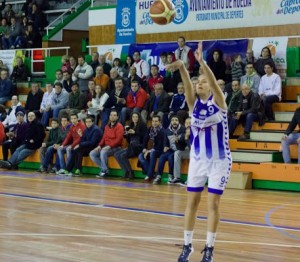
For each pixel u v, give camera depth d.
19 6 31.66
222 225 10.93
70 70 23.47
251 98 17.92
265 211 12.57
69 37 28.09
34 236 9.69
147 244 9.13
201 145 7.73
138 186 16.73
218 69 19.78
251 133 17.80
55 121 20.44
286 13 20.22
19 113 21.27
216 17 21.61
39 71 26.47
